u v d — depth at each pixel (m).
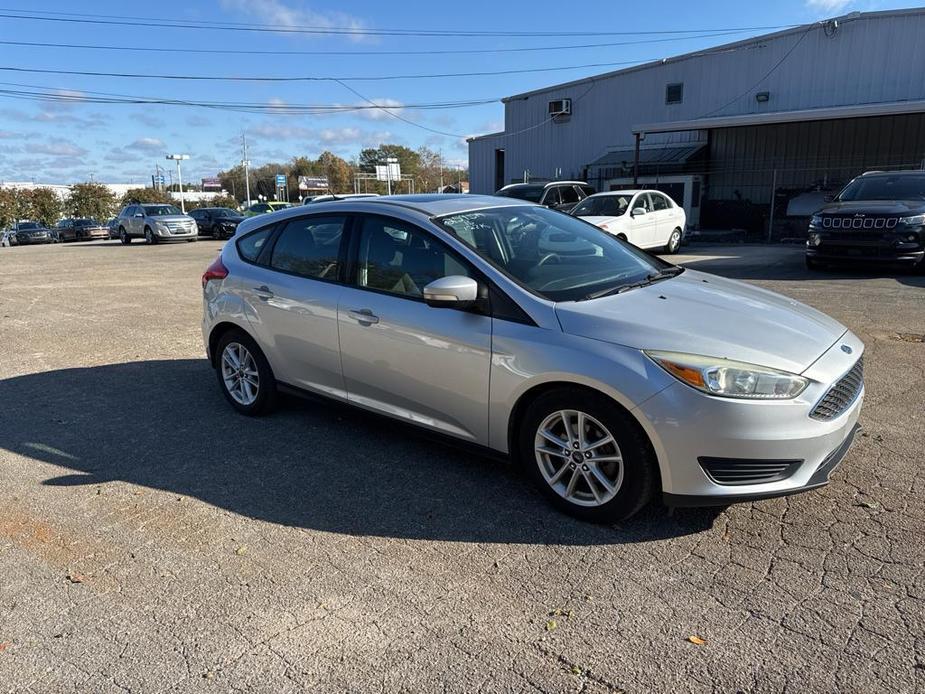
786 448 2.93
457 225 3.91
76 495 3.78
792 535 3.17
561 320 3.28
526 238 4.05
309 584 2.90
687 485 3.01
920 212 9.87
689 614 2.64
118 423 4.92
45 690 2.32
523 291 3.44
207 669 2.41
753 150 23.19
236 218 28.48
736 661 2.38
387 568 3.01
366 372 4.07
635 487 3.11
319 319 4.26
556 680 2.31
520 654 2.44
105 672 2.41
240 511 3.55
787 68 22.11
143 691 2.31
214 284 5.05
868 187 11.09
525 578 2.91
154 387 5.83
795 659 2.38
